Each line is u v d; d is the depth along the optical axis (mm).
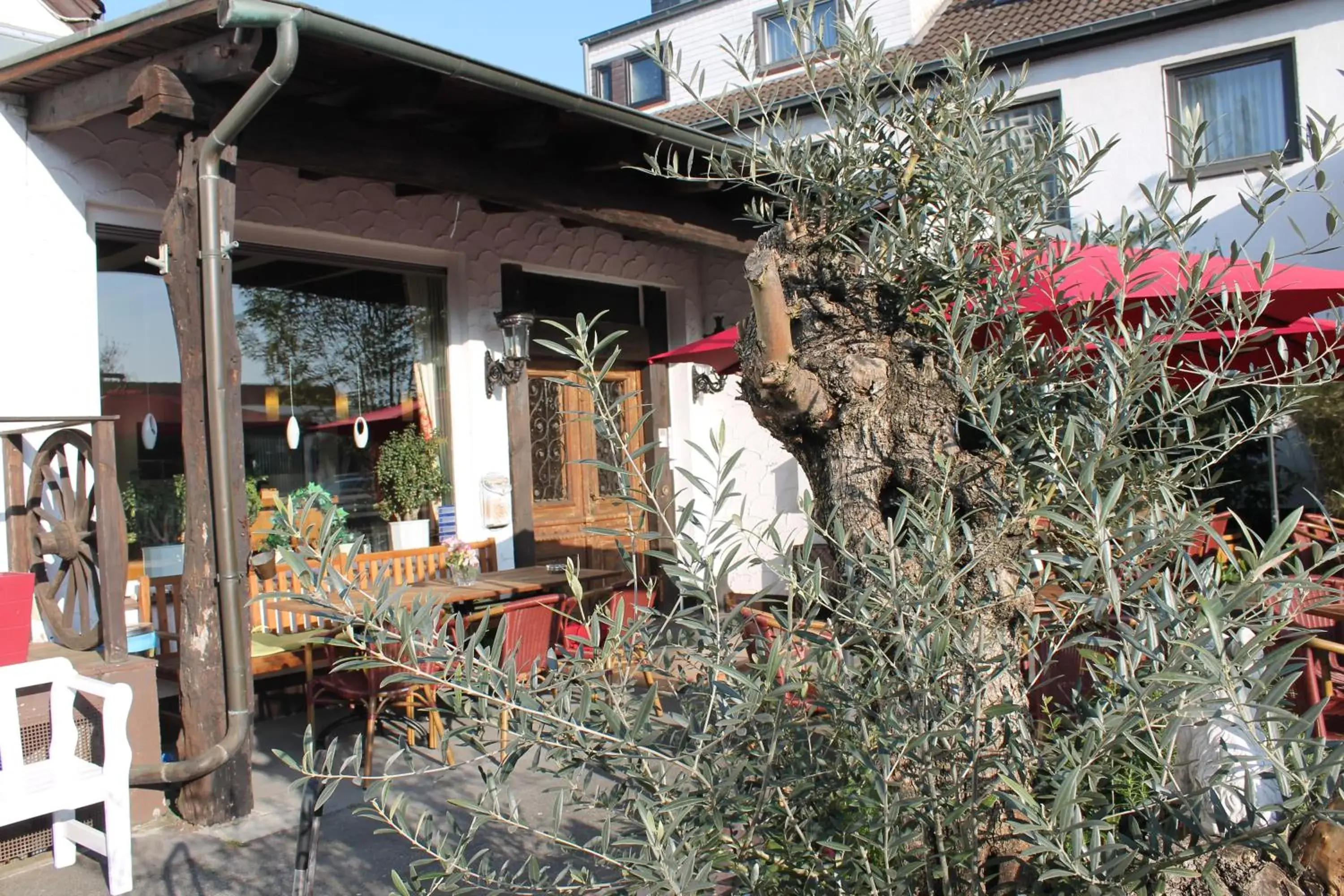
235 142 4438
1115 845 1451
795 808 1842
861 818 1754
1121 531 1771
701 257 9695
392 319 7320
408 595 5414
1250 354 3873
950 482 2051
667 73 2846
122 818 3770
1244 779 1639
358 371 7094
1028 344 2229
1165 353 1988
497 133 5703
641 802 1622
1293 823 1438
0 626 4098
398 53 4434
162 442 5961
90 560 4656
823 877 1817
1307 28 9766
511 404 7859
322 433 6875
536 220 8133
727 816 1763
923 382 2367
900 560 1793
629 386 9289
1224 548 1629
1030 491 1973
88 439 4551
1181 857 1514
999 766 1699
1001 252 2229
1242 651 1382
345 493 6992
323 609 1736
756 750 1786
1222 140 10172
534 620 4844
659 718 1925
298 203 6523
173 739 5402
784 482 9141
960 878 1814
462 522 7539
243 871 3869
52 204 5293
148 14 4219
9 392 5125
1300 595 1915
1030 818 1457
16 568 4867
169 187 5773
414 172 5648
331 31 4184
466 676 1689
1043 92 11062
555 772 1816
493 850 3221
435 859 1926
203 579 4422
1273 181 1937
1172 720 1515
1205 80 10336
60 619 4816
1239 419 2178
